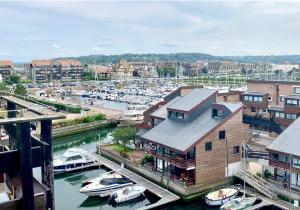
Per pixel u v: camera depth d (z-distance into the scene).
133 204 41.69
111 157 56.31
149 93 149.75
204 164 42.38
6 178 14.55
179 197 40.31
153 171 46.81
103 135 82.88
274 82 71.12
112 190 43.34
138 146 59.78
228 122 44.28
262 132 66.00
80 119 86.88
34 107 13.25
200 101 48.72
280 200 38.22
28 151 11.26
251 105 69.81
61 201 42.75
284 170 40.56
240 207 36.78
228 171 44.66
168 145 43.41
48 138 12.29
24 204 11.28
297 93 67.19
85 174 51.78
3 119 10.84
